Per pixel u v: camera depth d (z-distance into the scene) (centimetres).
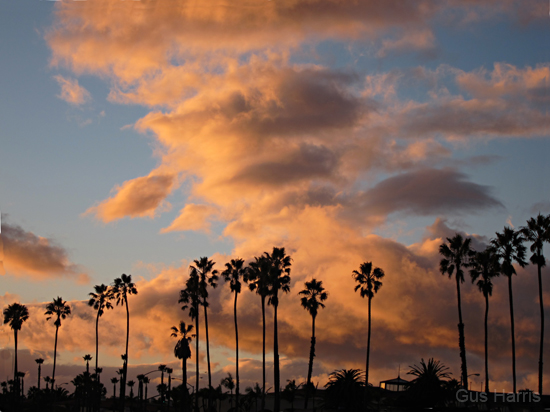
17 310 9488
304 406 8381
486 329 6944
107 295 11131
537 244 6775
